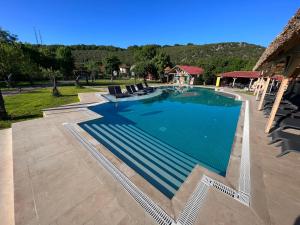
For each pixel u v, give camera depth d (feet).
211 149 18.76
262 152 14.29
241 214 7.75
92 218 7.47
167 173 13.99
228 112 35.96
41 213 7.64
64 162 12.01
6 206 8.41
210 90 75.97
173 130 24.52
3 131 18.60
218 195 9.01
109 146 18.45
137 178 10.40
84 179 10.15
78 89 61.87
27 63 80.07
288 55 15.67
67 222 7.24
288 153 14.03
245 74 87.45
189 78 101.96
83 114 25.99
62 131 18.11
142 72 110.93
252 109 33.53
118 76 160.66
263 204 8.39
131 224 7.24
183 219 7.53
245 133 19.11
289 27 10.21
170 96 57.67
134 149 18.07
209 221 7.39
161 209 8.07
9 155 13.37
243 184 9.93
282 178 10.59
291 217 7.62
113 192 9.11
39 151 13.57
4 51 68.03
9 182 10.14
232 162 12.59
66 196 8.72
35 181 9.87
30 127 19.17
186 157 16.96
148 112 34.45
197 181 10.21
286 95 41.29
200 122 28.60
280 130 16.89
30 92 52.29
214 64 106.83
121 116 30.42
